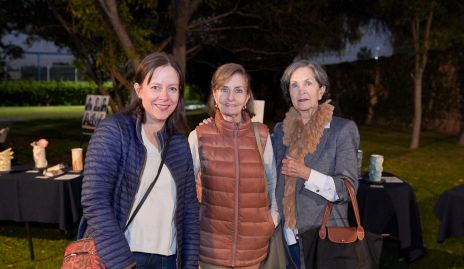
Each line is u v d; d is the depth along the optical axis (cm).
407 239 385
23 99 3319
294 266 259
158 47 806
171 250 200
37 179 415
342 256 235
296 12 970
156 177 193
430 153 1093
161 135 200
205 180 256
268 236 260
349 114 1902
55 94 3444
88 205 175
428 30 1123
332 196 239
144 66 193
